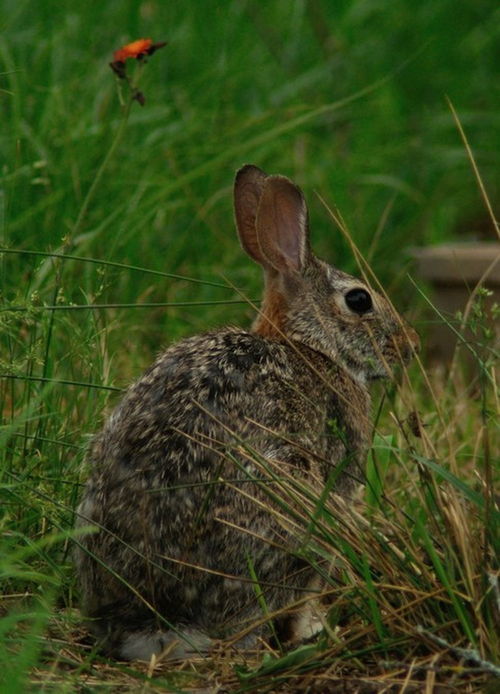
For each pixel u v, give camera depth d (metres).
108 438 8.38
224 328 9.24
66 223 11.77
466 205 17.52
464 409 11.13
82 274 11.79
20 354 10.20
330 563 8.33
